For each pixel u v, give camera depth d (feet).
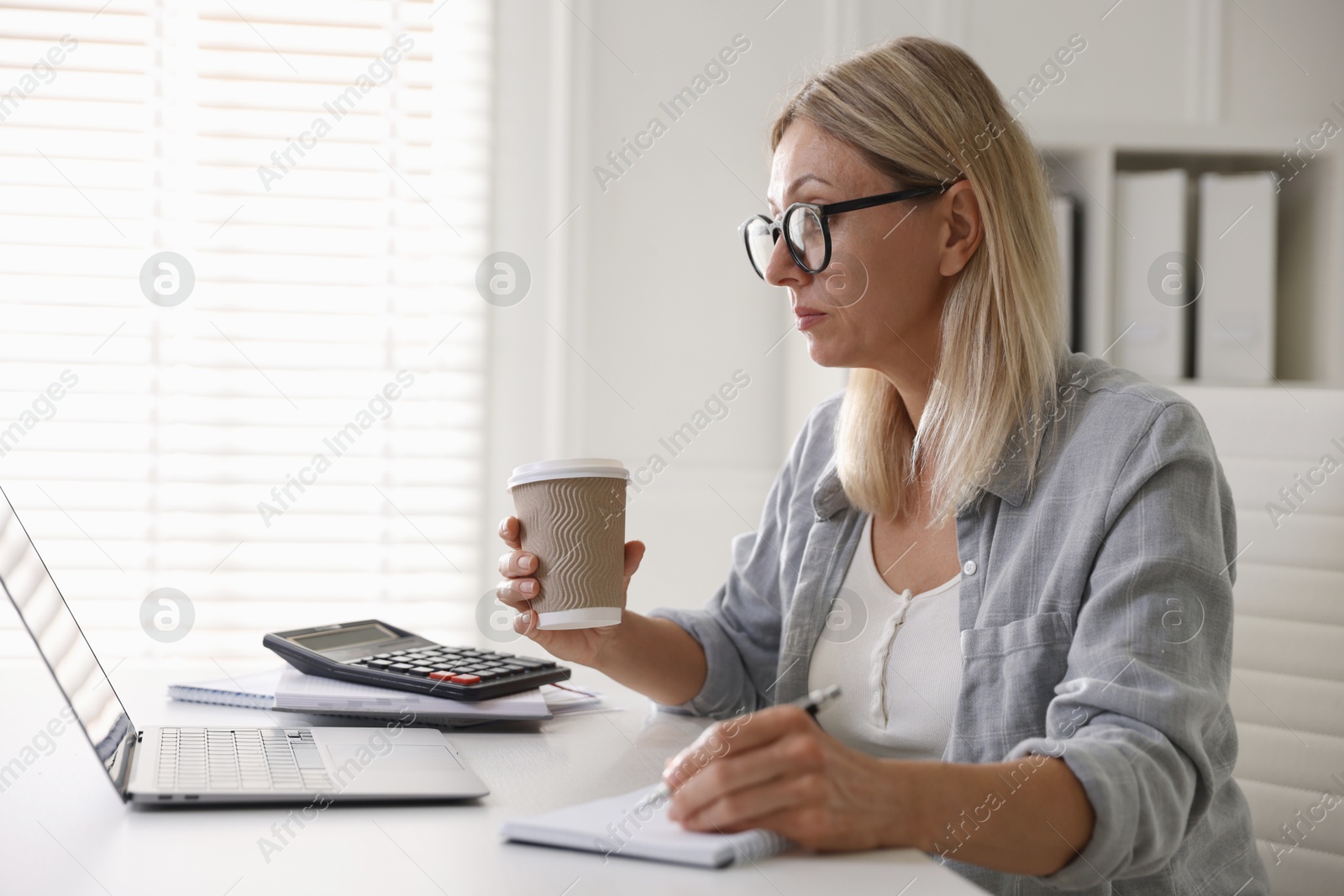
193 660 6.98
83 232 6.84
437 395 7.17
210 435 6.98
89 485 6.87
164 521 6.96
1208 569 2.69
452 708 3.04
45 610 2.24
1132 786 2.22
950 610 3.30
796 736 2.03
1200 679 2.55
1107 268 5.92
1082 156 6.08
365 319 7.13
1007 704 2.96
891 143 3.28
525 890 1.78
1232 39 6.68
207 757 2.48
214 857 1.94
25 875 1.85
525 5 7.18
